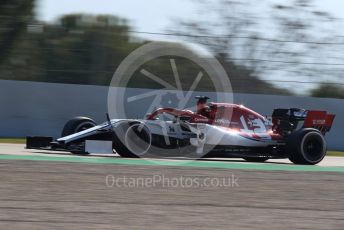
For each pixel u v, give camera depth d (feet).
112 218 62.44
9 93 188.03
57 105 191.31
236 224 62.08
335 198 81.25
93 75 195.72
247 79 202.69
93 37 197.16
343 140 203.92
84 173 92.53
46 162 104.99
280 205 73.97
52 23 202.39
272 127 133.28
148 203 71.61
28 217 61.46
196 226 60.34
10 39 204.03
